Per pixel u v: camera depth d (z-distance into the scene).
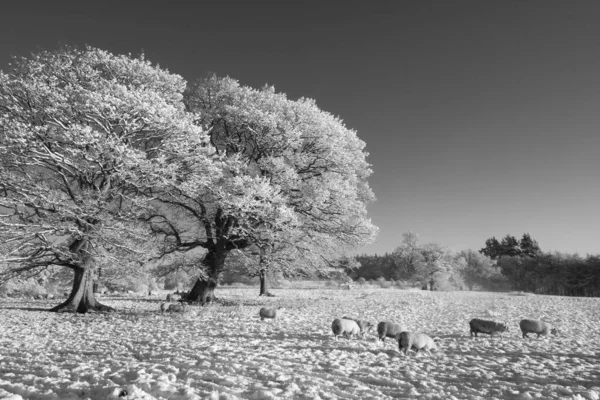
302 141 28.47
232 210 24.83
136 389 5.44
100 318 19.75
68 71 24.05
